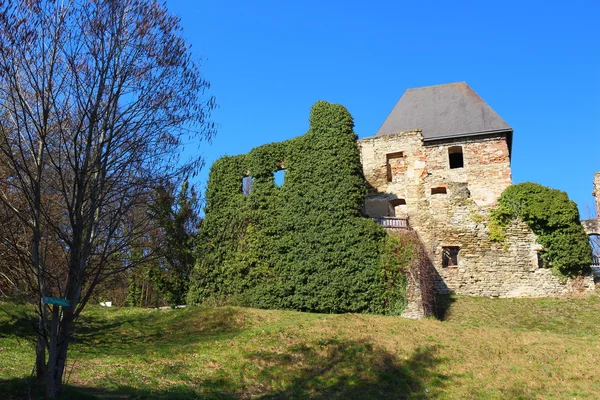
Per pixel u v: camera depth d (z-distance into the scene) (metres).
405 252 22.23
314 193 24.06
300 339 16.86
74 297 9.67
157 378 13.24
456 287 26.58
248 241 24.80
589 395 13.10
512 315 22.89
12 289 12.87
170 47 11.18
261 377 14.11
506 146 30.84
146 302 28.25
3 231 11.09
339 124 24.62
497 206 27.34
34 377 11.02
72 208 9.73
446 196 28.16
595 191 30.31
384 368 14.89
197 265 25.58
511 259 26.25
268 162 25.92
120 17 10.71
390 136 30.25
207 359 15.09
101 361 14.23
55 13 10.23
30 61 9.99
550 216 25.72
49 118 10.62
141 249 14.96
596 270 26.98
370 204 29.58
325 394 13.27
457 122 32.59
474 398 13.09
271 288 23.27
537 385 13.84
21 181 9.61
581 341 17.50
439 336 17.72
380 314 21.39
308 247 23.25
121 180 10.63
